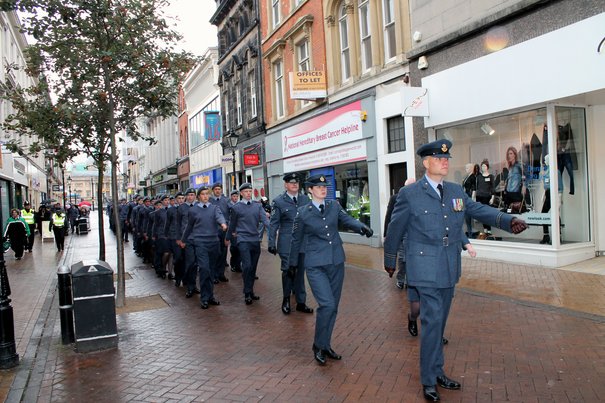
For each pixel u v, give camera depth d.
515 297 7.12
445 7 11.21
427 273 4.12
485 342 5.35
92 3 7.80
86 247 20.69
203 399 4.29
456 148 11.55
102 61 8.04
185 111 41.34
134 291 9.84
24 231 16.02
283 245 7.28
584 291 7.14
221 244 10.25
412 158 12.57
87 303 5.85
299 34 18.33
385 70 13.41
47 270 13.22
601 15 7.92
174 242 10.12
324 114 16.64
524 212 9.91
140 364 5.30
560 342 5.20
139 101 9.02
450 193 4.30
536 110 9.55
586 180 9.62
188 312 7.64
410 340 5.60
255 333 6.27
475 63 10.36
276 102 21.44
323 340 5.02
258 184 23.84
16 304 8.70
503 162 10.38
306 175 18.53
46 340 6.41
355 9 15.04
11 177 24.00
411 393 4.19
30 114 8.48
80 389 4.68
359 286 8.71
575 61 8.38
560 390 4.08
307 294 8.54
